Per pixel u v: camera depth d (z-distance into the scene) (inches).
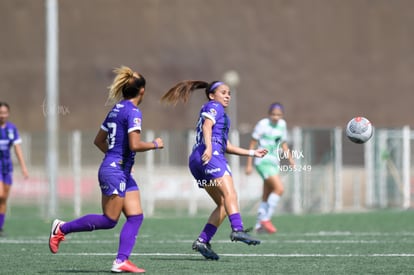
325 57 7204.7
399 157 3260.3
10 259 1470.2
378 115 7170.3
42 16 7332.7
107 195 1226.6
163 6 7170.3
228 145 1413.6
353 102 7185.0
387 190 3277.6
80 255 1544.0
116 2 7175.2
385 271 1263.5
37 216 3026.6
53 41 2819.9
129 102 1234.0
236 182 3152.1
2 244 1802.4
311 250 1621.6
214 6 7170.3
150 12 7160.4
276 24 7190.0
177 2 7165.4
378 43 7204.7
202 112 1382.9
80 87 7204.7
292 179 3152.1
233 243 1785.2
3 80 7367.1
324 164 3186.5
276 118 2142.0
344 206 3334.2
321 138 3184.1
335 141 3174.2
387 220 2554.1
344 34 7204.7
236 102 7130.9
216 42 7155.5
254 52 7170.3
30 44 7322.8
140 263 1386.6
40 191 3516.2
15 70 7352.4
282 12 7190.0
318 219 2628.0
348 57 7204.7
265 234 2066.9
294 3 7199.8
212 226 1418.6
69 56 7224.4
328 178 3184.1
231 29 7165.4
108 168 1220.5
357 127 1409.9
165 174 3223.4
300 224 2412.6
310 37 7199.8
